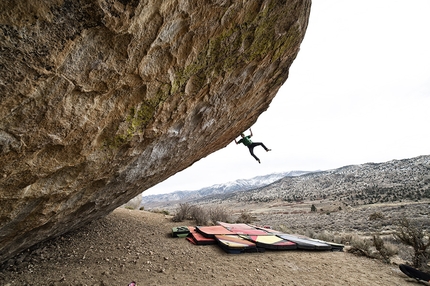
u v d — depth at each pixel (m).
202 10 2.20
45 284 3.97
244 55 3.26
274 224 23.58
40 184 2.41
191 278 4.35
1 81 1.45
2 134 1.68
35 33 1.41
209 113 3.98
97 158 2.68
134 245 6.14
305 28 3.88
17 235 3.10
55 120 1.90
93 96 2.04
